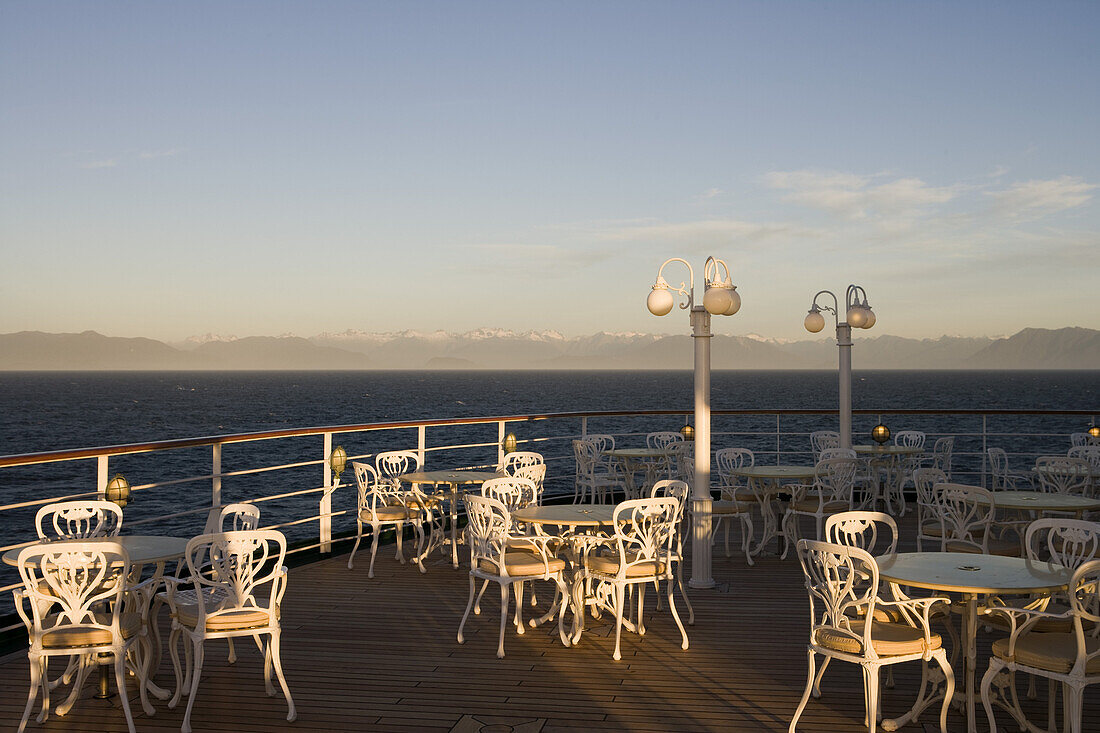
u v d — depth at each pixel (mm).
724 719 3777
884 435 9133
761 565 7113
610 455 9383
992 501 5305
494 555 4922
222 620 3783
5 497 20688
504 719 3775
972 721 3586
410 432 40625
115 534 4699
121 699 3719
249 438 6359
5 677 4387
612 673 4414
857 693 4113
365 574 6836
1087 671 3219
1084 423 42125
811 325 9195
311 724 3727
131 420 51375
